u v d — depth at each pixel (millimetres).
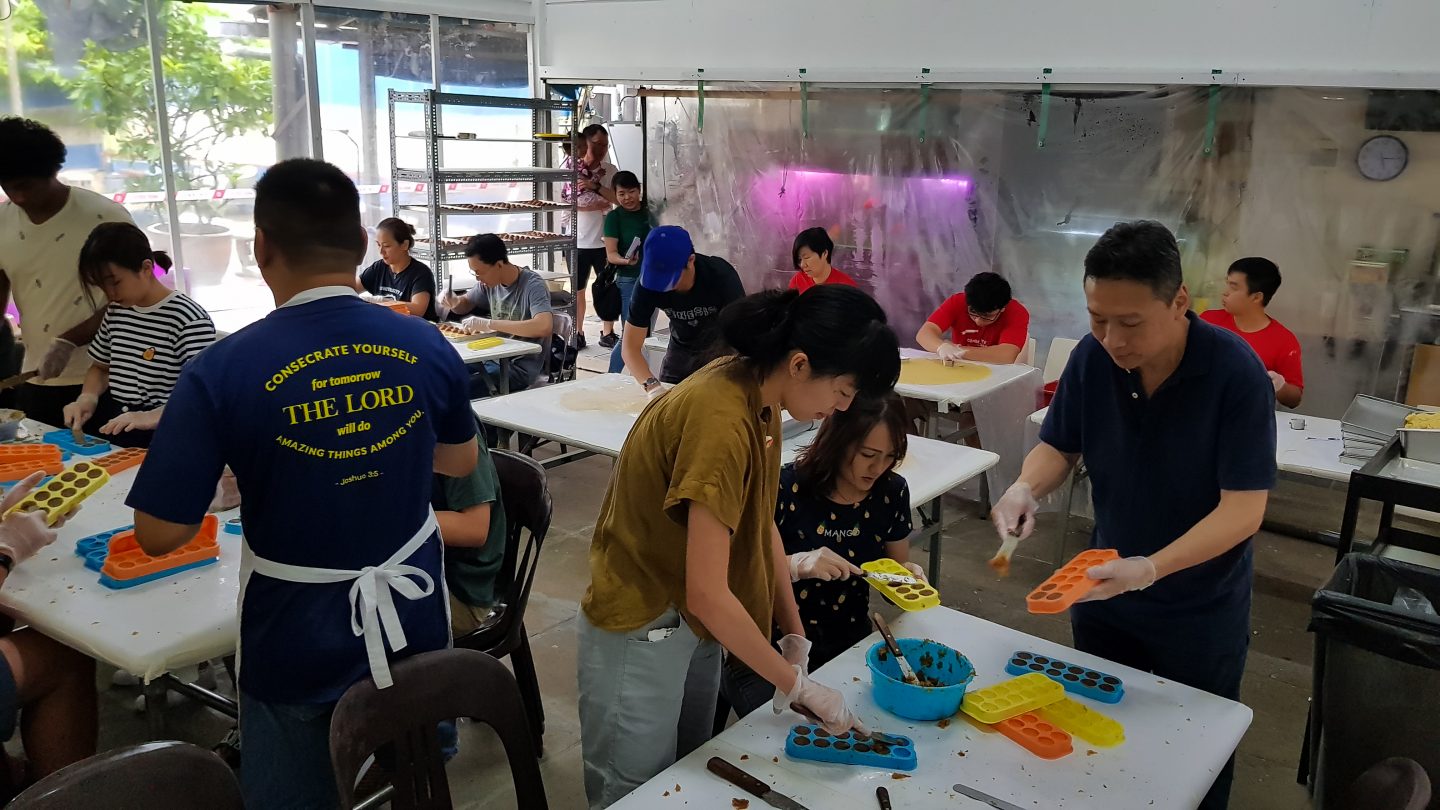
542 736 2318
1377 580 1774
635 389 3436
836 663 1555
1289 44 3965
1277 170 4133
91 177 5008
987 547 3637
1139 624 1659
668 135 6148
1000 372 3752
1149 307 1371
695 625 1413
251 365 1238
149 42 5000
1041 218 4801
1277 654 2844
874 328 1221
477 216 6609
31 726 1749
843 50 5254
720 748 1316
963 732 1352
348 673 1349
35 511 1586
